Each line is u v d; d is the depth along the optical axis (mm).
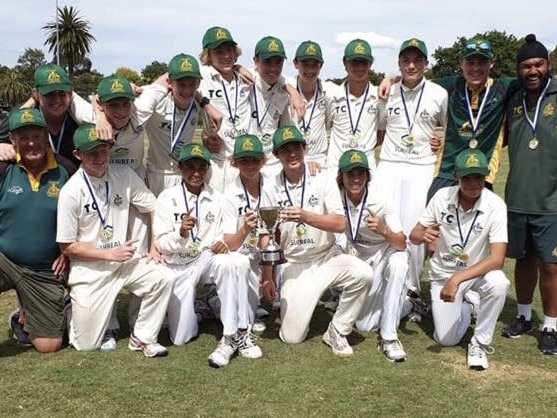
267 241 5039
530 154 4988
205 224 5066
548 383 4227
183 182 5113
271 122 5965
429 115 5785
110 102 4840
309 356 4707
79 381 4176
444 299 4633
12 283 4711
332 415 3717
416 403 3885
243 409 3783
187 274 4996
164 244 4980
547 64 4926
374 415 3719
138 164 5445
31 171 4777
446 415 3725
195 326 5055
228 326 4602
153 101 5203
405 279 4773
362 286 4703
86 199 4762
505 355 4766
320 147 6301
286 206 4984
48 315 4738
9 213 4719
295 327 4945
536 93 5012
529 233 5117
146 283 4715
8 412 3729
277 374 4328
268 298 5004
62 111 4938
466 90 5535
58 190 4824
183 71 5062
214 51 5652
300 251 5059
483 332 4551
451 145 5668
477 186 4688
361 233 5250
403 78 5910
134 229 5227
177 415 3703
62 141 5109
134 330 4820
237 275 4641
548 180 4918
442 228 4945
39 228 4750
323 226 4816
